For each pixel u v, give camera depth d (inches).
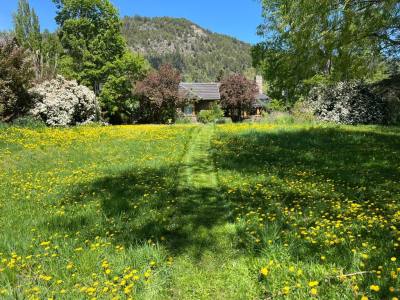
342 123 960.3
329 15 584.1
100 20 1470.2
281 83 1061.8
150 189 315.3
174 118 1478.8
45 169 406.6
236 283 163.5
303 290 146.2
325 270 158.9
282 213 237.5
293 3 618.5
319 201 259.6
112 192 303.3
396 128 815.1
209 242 209.0
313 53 658.8
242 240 203.3
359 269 155.4
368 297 135.9
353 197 271.0
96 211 252.7
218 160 447.2
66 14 1454.2
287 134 706.8
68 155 494.9
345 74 704.4
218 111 1609.3
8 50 809.5
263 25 1128.8
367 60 669.9
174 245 206.5
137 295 150.9
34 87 935.0
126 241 203.0
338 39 603.8
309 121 1003.3
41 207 268.5
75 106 1018.7
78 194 300.7
